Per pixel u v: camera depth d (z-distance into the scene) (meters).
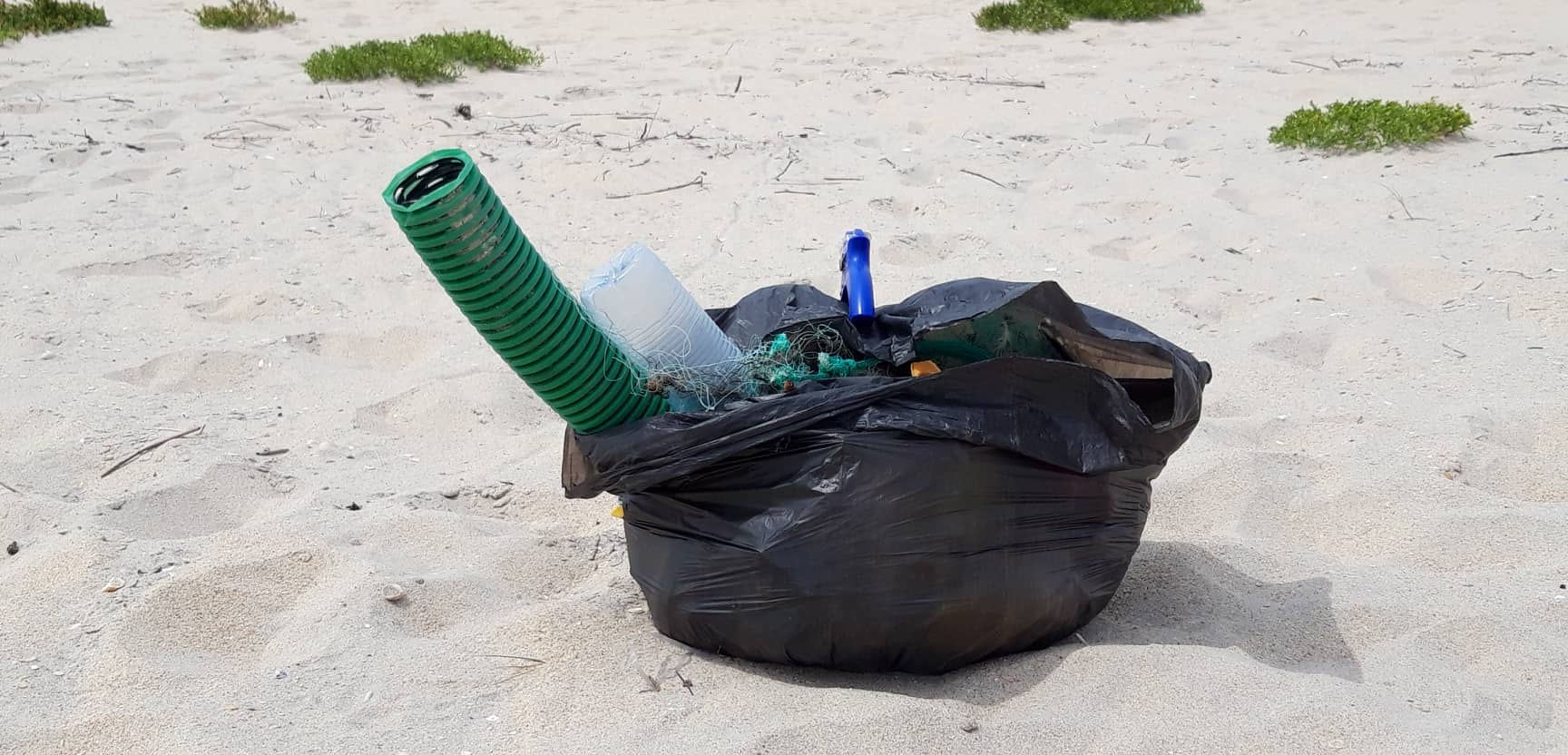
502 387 2.92
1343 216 3.90
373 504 2.43
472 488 2.51
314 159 4.68
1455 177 4.21
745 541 1.90
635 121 5.18
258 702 1.91
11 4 7.16
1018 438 1.87
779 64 6.18
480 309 1.84
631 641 2.04
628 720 1.86
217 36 6.91
